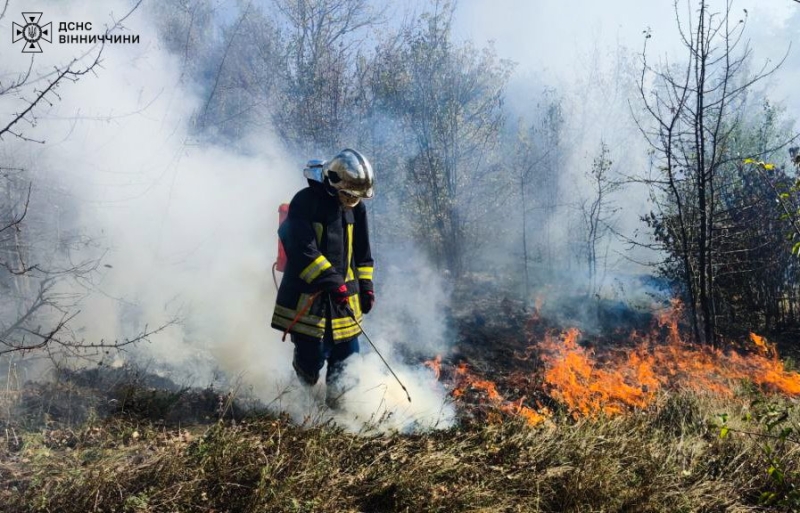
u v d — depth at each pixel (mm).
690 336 5992
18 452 2889
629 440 3416
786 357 5578
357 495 2867
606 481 3025
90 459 2877
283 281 3717
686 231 6098
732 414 3873
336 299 3557
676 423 3832
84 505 2539
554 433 3479
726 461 3408
